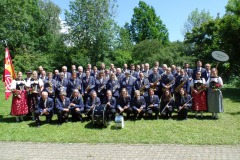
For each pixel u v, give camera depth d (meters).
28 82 11.39
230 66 23.23
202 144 8.22
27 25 40.34
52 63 39.09
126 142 8.54
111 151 7.82
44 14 48.47
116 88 11.84
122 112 11.34
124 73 13.04
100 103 11.16
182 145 8.18
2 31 34.97
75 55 38.97
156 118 11.08
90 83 11.98
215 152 7.55
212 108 10.81
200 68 12.38
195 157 7.21
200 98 11.03
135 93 11.07
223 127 9.76
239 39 20.00
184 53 33.28
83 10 39.59
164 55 34.97
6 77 11.89
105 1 39.44
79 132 9.57
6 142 8.79
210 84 10.96
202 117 11.23
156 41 42.72
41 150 8.02
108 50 41.00
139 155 7.46
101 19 39.62
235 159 7.02
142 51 41.38
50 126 10.42
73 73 11.91
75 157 7.44
